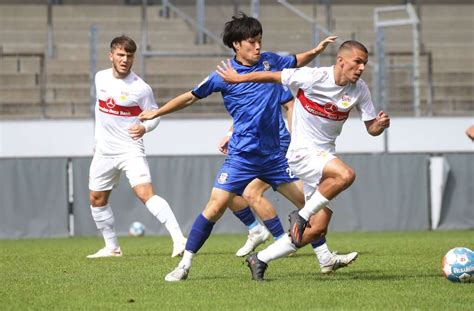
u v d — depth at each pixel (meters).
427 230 68.00
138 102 38.56
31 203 66.06
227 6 83.75
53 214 66.25
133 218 65.94
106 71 39.03
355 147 72.12
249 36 27.62
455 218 68.94
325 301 22.41
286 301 22.47
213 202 27.47
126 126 38.69
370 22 87.44
